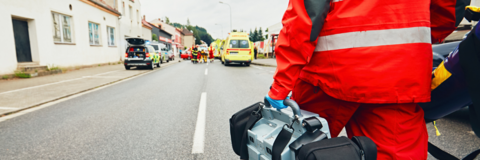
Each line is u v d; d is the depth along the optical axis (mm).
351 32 1015
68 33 13688
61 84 7758
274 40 28656
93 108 4637
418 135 1095
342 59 1044
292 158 1070
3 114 4207
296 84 1345
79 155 2551
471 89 970
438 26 1239
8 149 2734
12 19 10102
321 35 1107
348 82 1042
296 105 1103
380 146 1086
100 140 2965
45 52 11570
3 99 5457
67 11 13320
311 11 983
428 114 1341
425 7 994
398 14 976
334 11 1060
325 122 1118
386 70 981
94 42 16844
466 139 2773
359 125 1215
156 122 3682
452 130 3066
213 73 11594
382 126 1086
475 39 943
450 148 2553
